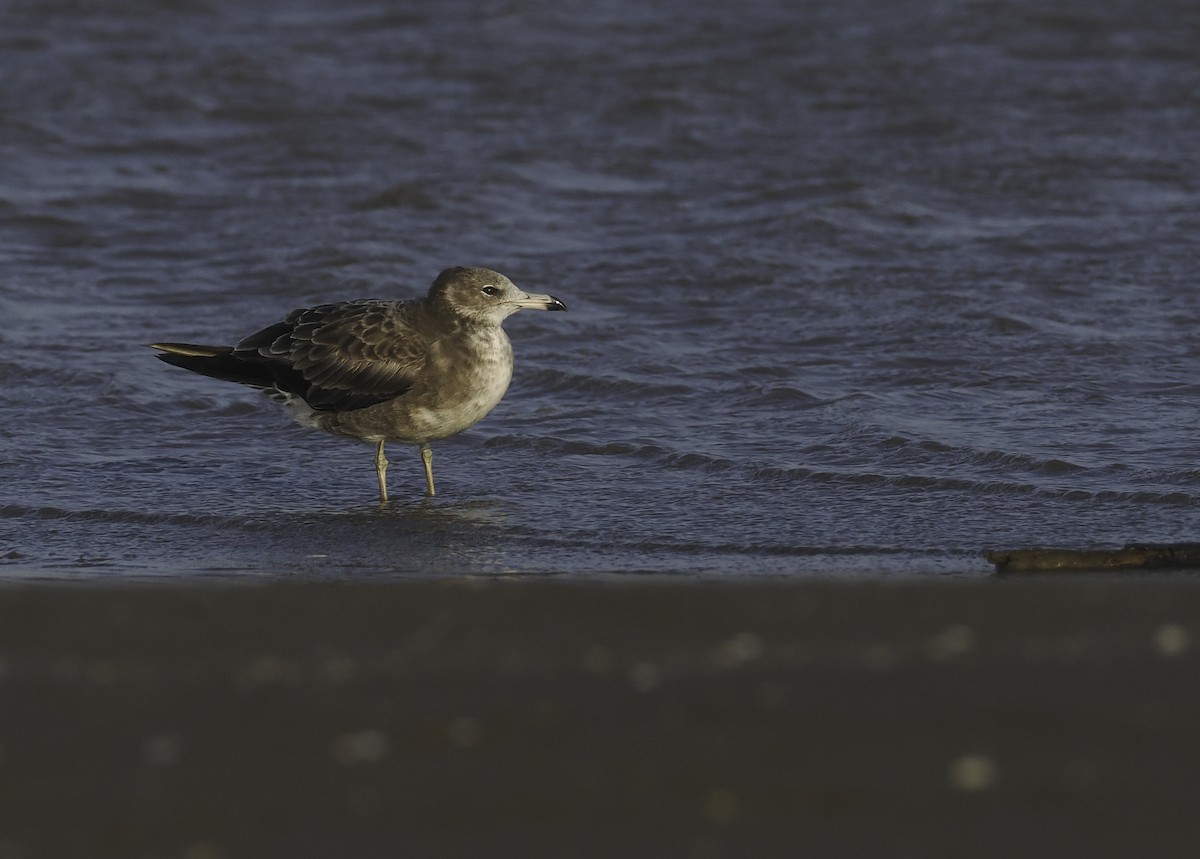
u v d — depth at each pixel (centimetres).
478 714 826
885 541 1301
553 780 743
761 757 764
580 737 792
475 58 3419
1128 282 2084
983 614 1009
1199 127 2873
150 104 3106
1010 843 679
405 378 1464
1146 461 1470
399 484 1520
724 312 2025
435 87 3234
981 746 770
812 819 702
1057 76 3225
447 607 1057
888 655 919
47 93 3159
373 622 1018
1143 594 1052
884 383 1745
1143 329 1894
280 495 1491
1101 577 1155
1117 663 887
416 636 985
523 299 1491
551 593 1096
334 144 2900
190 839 691
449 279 1485
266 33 3628
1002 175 2612
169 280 2217
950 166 2669
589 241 2350
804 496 1430
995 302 1994
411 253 2305
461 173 2686
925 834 687
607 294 2103
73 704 850
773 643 954
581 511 1413
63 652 956
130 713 835
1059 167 2645
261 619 1028
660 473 1518
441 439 1547
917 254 2242
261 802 725
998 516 1357
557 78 3281
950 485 1433
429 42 3544
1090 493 1397
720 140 2866
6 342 1933
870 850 674
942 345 1855
